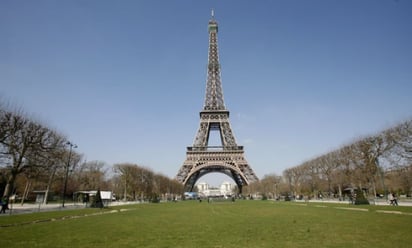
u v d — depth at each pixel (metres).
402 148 108.31
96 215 70.69
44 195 154.25
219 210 88.88
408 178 126.81
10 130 87.81
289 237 33.59
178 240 32.44
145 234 37.22
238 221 53.44
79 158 180.88
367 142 124.56
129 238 34.03
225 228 43.03
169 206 121.69
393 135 112.25
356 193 106.62
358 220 50.00
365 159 124.75
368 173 125.25
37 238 33.81
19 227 44.44
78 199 164.75
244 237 34.09
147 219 59.44
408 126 106.62
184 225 47.78
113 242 31.33
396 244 27.95
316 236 33.97
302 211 76.62
